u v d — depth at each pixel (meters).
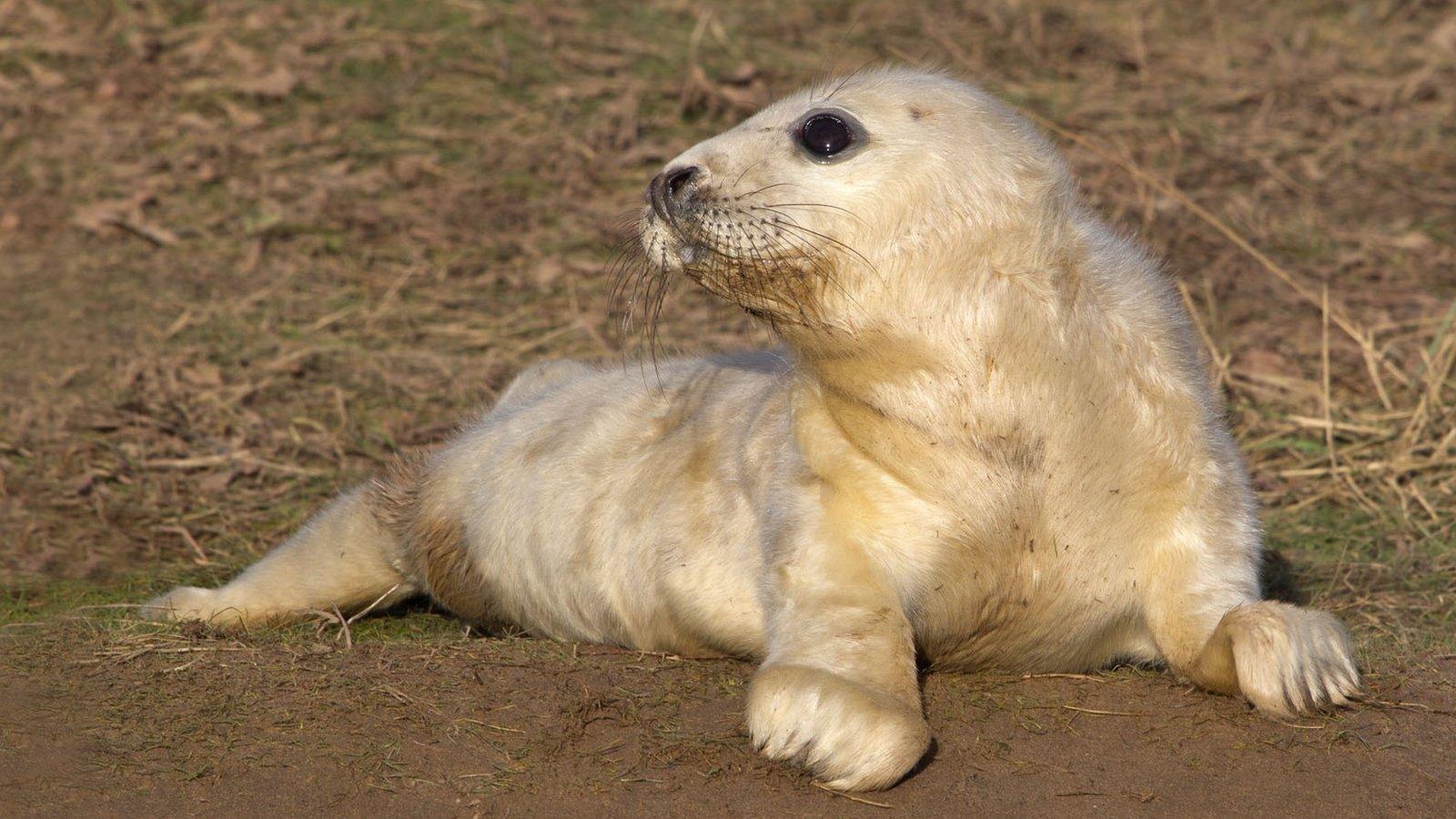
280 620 17.36
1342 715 12.79
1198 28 39.25
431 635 16.88
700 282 13.17
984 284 12.59
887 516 13.08
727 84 34.41
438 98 34.25
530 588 16.72
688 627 14.85
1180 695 13.31
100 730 12.68
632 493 15.66
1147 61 37.03
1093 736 12.50
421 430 23.16
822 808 11.30
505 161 32.19
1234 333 25.64
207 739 12.48
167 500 21.14
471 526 17.34
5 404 23.72
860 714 11.66
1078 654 13.81
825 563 13.09
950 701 13.24
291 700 13.26
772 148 12.89
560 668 14.17
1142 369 13.20
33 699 13.36
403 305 27.72
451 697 13.30
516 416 17.95
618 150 32.41
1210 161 32.22
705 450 15.24
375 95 34.38
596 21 37.34
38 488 21.20
